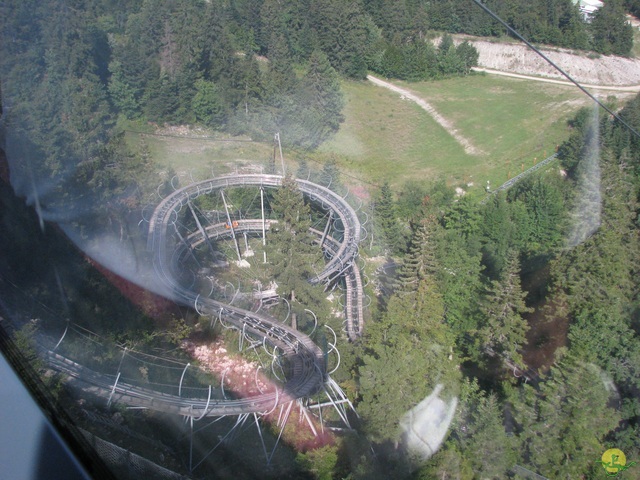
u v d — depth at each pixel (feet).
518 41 284.20
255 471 86.07
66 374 82.64
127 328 108.88
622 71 264.52
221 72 215.72
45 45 170.50
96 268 119.44
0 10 165.07
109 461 69.77
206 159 193.06
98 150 146.61
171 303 122.21
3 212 116.06
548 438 79.20
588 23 278.05
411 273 113.60
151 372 101.04
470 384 89.92
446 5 289.74
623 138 172.96
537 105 248.32
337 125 231.30
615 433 82.33
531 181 171.32
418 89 266.98
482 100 250.98
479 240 143.74
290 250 117.60
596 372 85.87
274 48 253.65
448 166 212.64
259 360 111.75
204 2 250.16
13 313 92.22
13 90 153.69
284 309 120.26
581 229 140.97
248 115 214.90
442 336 100.37
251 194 171.94
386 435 83.46
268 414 96.37
